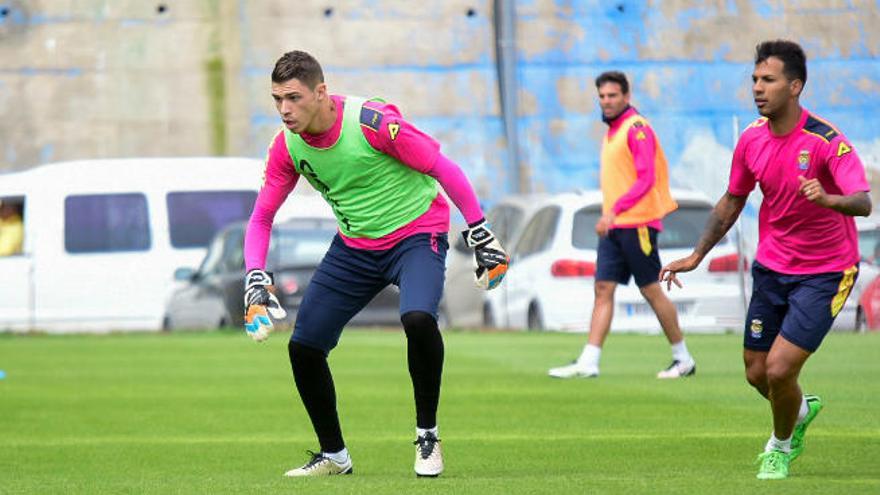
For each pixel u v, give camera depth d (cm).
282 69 2175
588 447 2692
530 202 6600
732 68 9781
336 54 10156
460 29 10225
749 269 5900
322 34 10212
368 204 2253
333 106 2211
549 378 4006
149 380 4197
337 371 4366
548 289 6122
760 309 2305
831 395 3453
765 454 2248
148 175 7394
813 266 2242
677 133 9594
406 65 10162
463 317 6931
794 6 9562
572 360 4656
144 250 7281
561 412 3234
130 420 3262
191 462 2614
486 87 10131
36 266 7188
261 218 2322
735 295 5791
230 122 10031
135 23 10150
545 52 10081
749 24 9806
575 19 10106
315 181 2262
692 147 8812
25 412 3431
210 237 7394
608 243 3962
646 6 10125
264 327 2262
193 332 6391
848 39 9181
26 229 7212
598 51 10088
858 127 8769
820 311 2211
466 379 4003
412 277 2250
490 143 9969
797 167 2208
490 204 9794
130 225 7312
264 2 10231
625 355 4766
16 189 7269
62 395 3800
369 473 2398
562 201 6244
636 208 3903
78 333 6406
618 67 9994
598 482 2166
